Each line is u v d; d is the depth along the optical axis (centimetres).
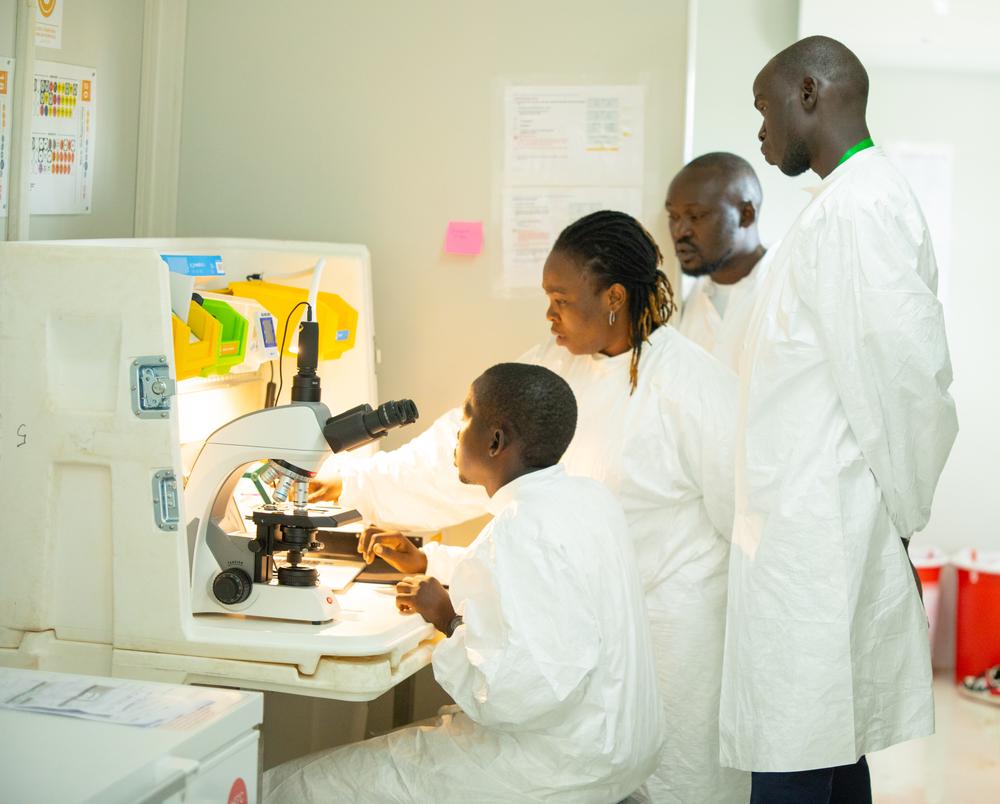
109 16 238
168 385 168
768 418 186
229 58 266
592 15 256
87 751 119
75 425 172
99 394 172
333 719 252
